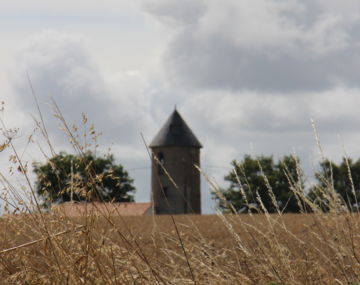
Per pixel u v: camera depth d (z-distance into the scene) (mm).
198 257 18859
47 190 15922
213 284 17297
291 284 16875
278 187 128625
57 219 15867
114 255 16375
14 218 16172
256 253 18219
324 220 17875
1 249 16594
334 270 18781
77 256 15812
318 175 17594
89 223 15844
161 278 16672
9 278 15977
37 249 17234
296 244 20219
